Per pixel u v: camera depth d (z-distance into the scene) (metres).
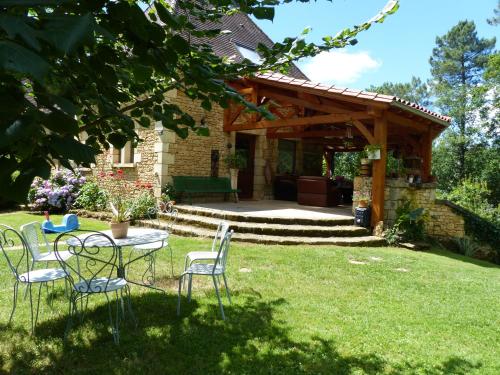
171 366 2.88
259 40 15.11
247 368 2.90
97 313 3.82
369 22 2.20
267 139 13.46
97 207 10.50
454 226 9.83
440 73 34.44
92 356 3.01
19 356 2.98
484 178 23.77
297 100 9.57
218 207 10.08
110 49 1.43
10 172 0.88
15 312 3.79
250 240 7.54
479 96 25.05
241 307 4.08
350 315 4.02
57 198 10.83
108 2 1.20
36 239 4.41
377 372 2.92
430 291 5.07
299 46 2.18
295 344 3.30
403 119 9.17
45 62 0.68
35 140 0.89
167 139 10.33
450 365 3.09
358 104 8.70
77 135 1.00
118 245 3.67
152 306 4.02
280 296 4.48
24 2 0.78
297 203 12.25
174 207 9.65
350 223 8.80
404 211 8.64
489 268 7.21
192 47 2.26
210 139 11.39
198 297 4.32
